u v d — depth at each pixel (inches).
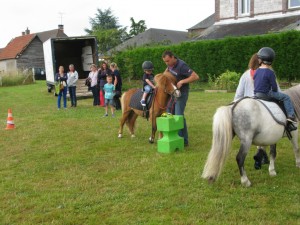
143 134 420.5
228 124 229.5
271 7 1128.8
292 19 1058.1
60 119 540.4
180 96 342.0
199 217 203.9
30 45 2288.4
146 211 214.7
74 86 674.8
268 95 243.8
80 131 447.5
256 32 1064.2
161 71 1173.7
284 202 220.5
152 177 271.1
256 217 201.6
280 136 244.5
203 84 1013.2
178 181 259.9
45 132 447.5
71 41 1051.9
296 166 281.6
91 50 1012.5
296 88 269.1
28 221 206.4
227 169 283.1
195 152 334.3
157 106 353.4
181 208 215.6
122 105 396.5
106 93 543.8
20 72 1625.2
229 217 202.7
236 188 243.3
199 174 271.6
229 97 725.3
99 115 567.2
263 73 243.8
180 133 355.9
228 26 1209.4
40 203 229.3
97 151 351.6
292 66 871.7
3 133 450.3
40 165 311.4
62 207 222.8
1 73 1553.9
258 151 281.1
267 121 234.4
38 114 604.1
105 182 264.1
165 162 305.3
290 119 242.7
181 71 344.2
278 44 884.6
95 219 205.9
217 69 1011.9
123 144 375.2
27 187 258.8
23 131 458.3
